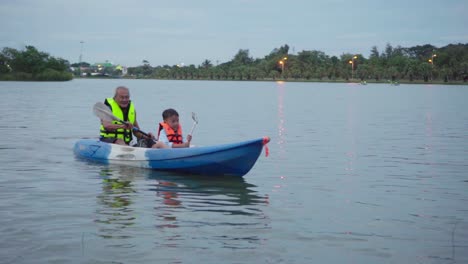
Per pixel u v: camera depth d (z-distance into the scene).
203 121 18.59
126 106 10.17
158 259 4.80
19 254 4.87
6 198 6.91
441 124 18.61
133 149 9.39
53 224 5.78
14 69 77.38
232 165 8.54
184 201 6.94
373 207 6.78
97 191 7.43
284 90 55.34
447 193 7.62
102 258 4.80
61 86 56.06
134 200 6.94
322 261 4.85
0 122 16.95
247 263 4.77
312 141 13.45
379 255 5.02
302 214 6.39
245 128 16.38
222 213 6.37
